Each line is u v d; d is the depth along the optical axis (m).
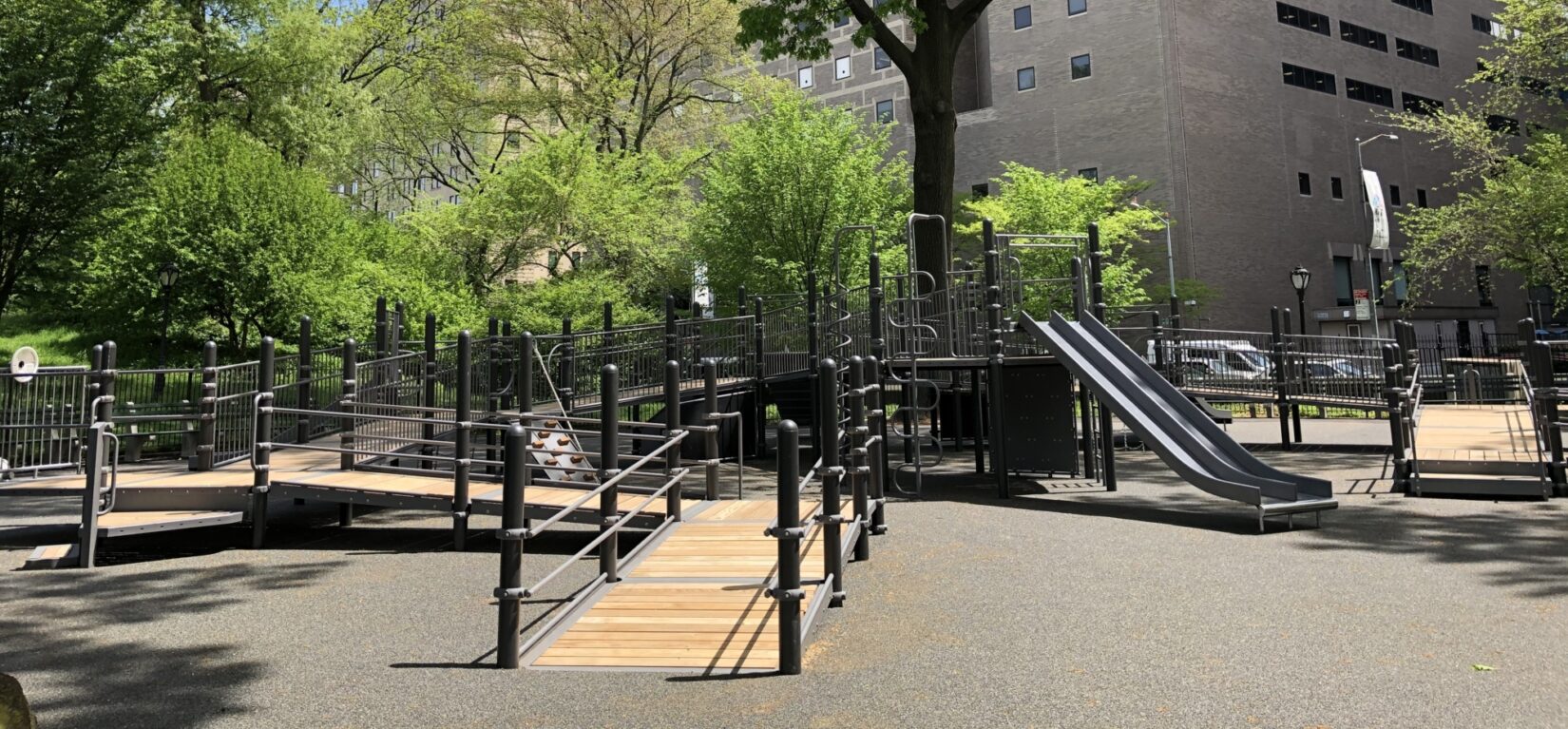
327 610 6.62
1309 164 48.50
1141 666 4.77
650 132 37.88
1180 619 5.68
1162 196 44.69
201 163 25.84
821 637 5.52
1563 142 35.25
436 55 35.78
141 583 7.68
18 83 22.48
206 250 24.72
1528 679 4.41
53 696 4.75
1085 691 4.43
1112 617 5.78
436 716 4.34
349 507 10.88
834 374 6.13
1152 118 45.25
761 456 18.17
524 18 34.09
